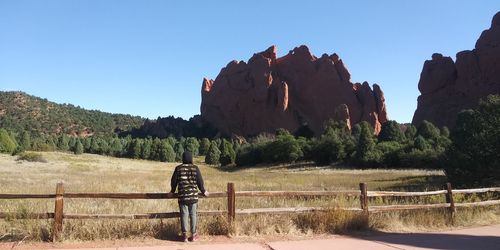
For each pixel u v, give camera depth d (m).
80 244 8.73
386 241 9.62
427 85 155.50
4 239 8.90
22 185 27.34
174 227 9.68
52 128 190.38
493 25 147.62
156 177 47.09
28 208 11.73
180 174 9.26
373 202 16.58
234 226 9.75
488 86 138.12
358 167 75.94
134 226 9.54
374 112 174.88
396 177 51.09
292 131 183.62
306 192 11.00
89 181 34.53
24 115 193.88
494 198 17.97
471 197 16.08
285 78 193.38
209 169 92.56
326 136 90.62
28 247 8.43
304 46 194.75
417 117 156.25
